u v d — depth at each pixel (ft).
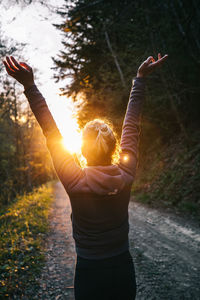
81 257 3.80
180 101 40.65
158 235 18.24
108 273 3.71
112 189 3.64
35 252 14.60
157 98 35.19
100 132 3.92
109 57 32.48
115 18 30.99
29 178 75.00
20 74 3.82
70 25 26.22
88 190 3.56
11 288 10.20
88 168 3.77
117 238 3.76
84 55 31.12
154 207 28.55
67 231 20.36
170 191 31.86
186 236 17.54
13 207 31.53
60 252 15.30
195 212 23.70
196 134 38.78
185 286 10.69
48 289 10.62
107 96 29.45
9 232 17.48
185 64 36.70
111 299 3.79
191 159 34.63
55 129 3.85
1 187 58.85
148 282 11.18
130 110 4.58
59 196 46.29
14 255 13.20
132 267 4.03
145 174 44.57
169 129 44.86
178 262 13.19
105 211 3.68
